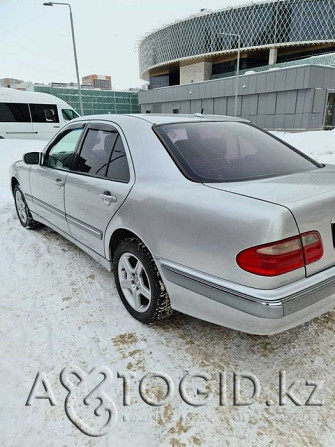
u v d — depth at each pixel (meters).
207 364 2.13
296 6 41.97
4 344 2.28
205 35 48.47
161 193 2.15
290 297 1.67
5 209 5.36
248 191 1.92
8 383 1.97
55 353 2.20
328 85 25.00
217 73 53.12
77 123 3.30
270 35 43.72
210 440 1.66
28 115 16.02
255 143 2.74
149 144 2.44
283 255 1.65
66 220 3.31
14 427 1.72
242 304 1.73
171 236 2.05
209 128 2.72
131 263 2.55
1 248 3.84
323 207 1.79
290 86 25.00
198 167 2.26
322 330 2.41
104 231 2.68
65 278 3.15
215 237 1.82
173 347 2.27
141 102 42.41
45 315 2.59
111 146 2.71
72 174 3.10
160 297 2.28
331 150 10.17
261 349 2.25
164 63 55.81
